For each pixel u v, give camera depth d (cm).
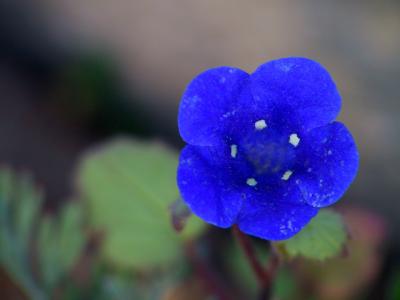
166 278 18
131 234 18
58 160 22
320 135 12
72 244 18
